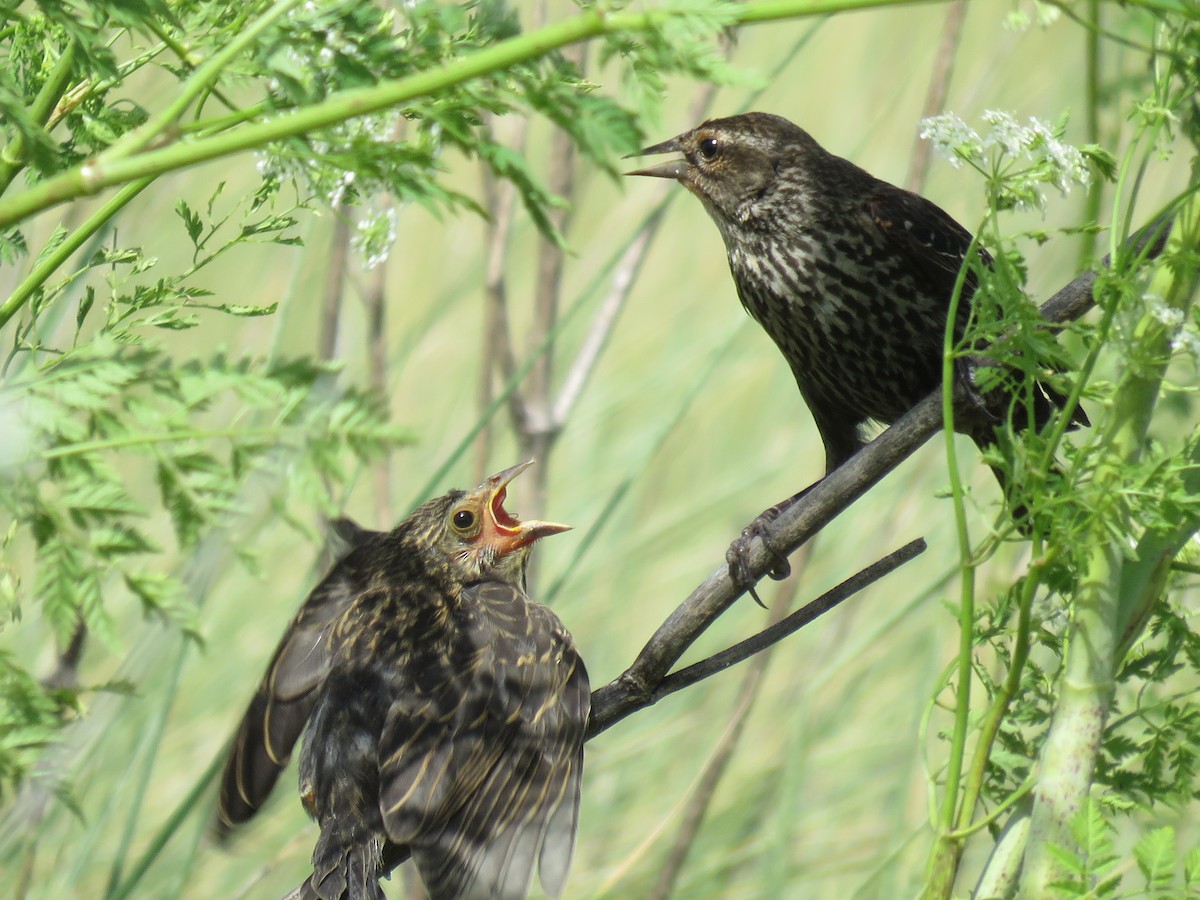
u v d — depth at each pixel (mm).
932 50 13156
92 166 3379
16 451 3414
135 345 4262
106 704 8555
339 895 6551
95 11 3709
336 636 7340
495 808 6492
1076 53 13445
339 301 9992
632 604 12094
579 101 3480
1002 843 5348
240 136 3406
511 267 14344
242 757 7090
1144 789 5496
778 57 15258
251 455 3467
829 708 10953
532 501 11188
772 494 12750
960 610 5598
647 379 13109
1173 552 5184
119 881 8766
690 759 11359
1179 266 5094
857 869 10078
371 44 3850
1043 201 5199
